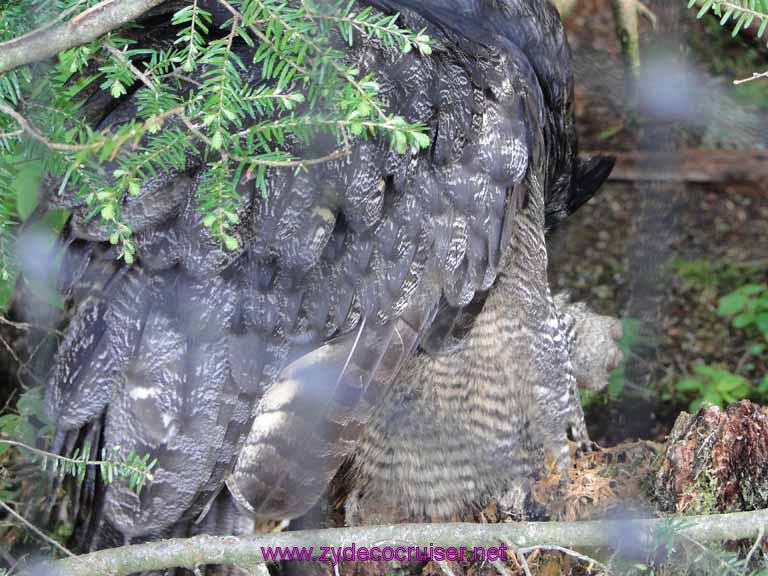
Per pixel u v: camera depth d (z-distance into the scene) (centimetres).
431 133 238
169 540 231
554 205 274
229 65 220
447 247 239
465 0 254
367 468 248
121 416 234
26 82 227
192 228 233
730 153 306
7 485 252
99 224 234
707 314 294
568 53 263
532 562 245
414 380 245
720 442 245
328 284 235
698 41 307
